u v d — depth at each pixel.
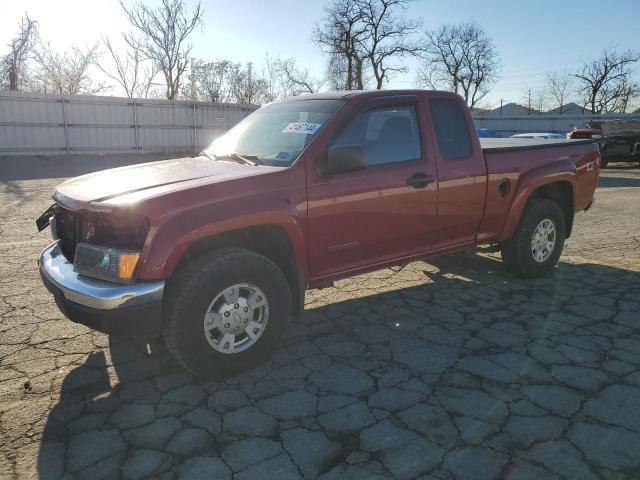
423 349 3.80
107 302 2.92
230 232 3.41
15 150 20.41
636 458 2.57
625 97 65.94
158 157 22.77
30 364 3.56
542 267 5.39
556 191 5.54
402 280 5.44
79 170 17.75
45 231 7.62
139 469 2.52
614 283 5.28
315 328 4.21
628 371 3.44
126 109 22.78
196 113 24.72
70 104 21.31
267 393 3.21
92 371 3.49
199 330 3.15
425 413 2.97
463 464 2.53
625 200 11.45
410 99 4.25
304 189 3.57
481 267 5.88
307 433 2.80
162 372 3.48
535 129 44.41
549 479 2.42
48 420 2.92
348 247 3.89
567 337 3.98
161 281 2.99
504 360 3.61
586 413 2.95
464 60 58.62
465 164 4.50
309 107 4.16
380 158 4.04
